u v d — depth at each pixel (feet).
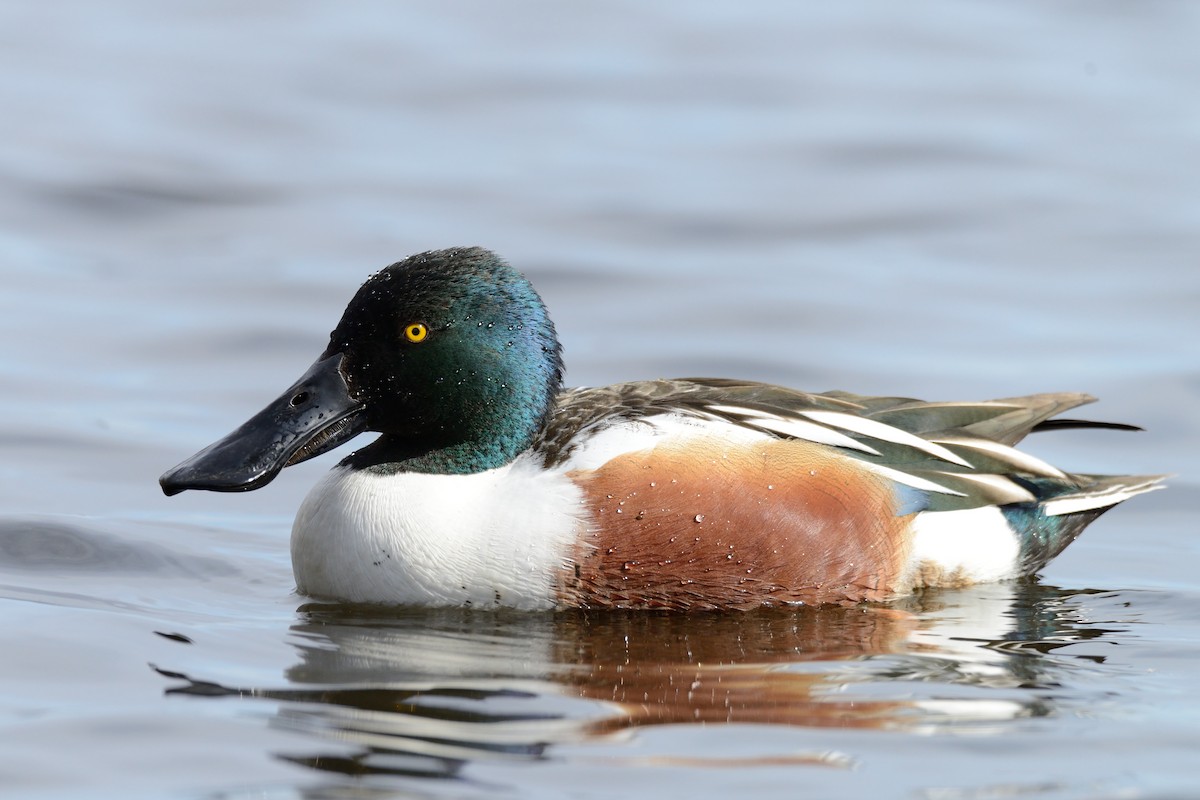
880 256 71.26
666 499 36.58
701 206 76.33
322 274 67.67
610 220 74.49
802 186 79.56
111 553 40.45
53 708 28.91
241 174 80.07
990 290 67.00
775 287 66.64
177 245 71.41
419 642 34.01
